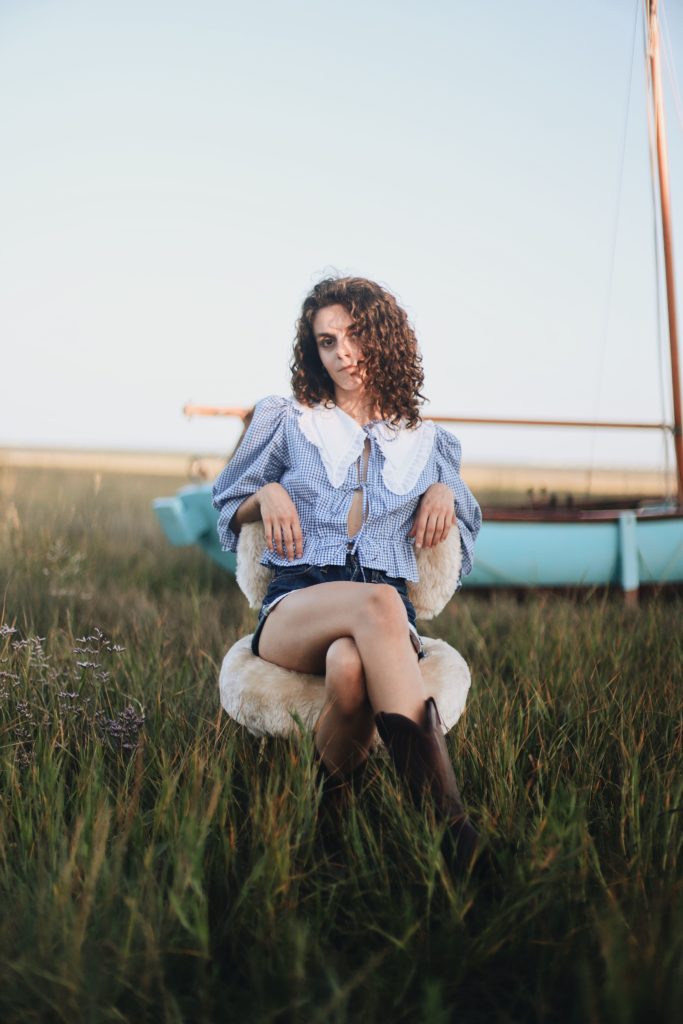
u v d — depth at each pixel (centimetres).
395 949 167
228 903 184
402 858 193
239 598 527
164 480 1697
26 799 211
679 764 237
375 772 225
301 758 209
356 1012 157
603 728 265
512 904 172
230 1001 164
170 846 186
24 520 621
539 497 636
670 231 589
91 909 164
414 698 209
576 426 580
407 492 250
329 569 245
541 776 226
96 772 212
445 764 202
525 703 303
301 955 156
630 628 398
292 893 177
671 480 598
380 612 213
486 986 167
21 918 172
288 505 245
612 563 544
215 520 568
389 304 262
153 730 263
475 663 372
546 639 384
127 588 546
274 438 263
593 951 163
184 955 167
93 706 274
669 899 171
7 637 312
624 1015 140
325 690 224
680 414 591
